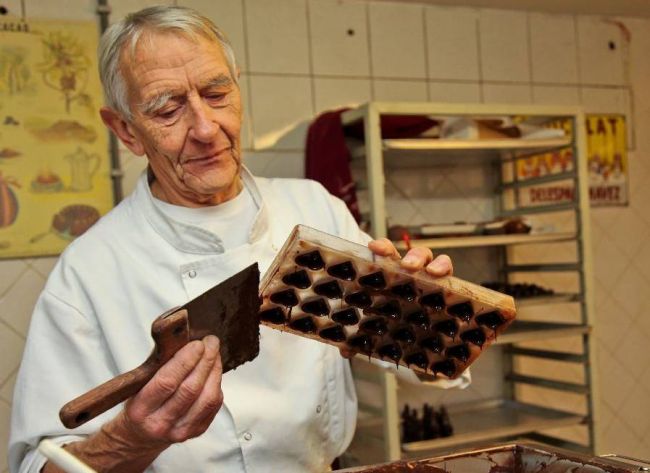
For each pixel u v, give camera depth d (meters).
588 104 2.51
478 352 0.88
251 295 0.74
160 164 1.05
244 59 2.04
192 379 0.69
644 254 2.59
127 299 1.11
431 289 0.79
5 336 1.79
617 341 2.55
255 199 1.18
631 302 2.58
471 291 0.80
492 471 0.91
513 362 2.35
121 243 1.14
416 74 2.26
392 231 1.94
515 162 2.29
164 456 1.06
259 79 2.06
